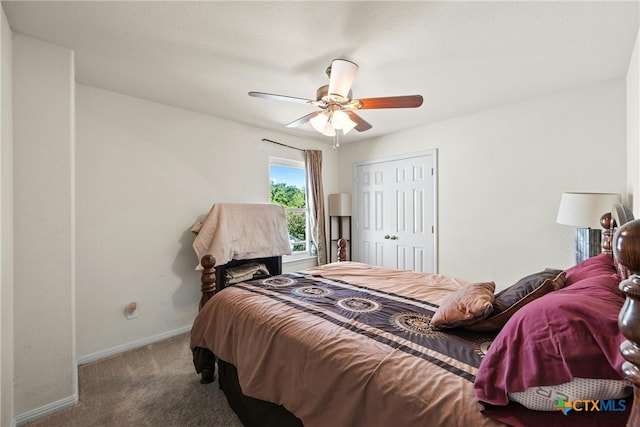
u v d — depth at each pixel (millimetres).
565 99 2498
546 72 2164
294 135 3893
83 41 1767
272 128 3578
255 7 1481
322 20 1582
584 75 2209
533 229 2691
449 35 1708
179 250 2875
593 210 1954
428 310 1591
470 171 3090
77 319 2303
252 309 1637
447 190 3279
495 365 846
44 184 1731
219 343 1745
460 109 2936
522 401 782
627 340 522
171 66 2080
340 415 1055
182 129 2898
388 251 3885
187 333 2904
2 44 1480
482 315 1215
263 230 3191
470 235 3102
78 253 2309
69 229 1815
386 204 3904
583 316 744
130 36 1724
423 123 3395
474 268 3074
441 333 1297
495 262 2930
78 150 2309
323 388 1131
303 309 1591
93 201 2381
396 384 959
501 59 1977
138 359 2387
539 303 865
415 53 1905
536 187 2664
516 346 821
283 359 1331
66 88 1817
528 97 2645
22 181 1657
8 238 1550
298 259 3982
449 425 807
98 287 2404
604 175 2328
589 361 693
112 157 2479
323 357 1172
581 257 2189
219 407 1794
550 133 2576
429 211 3441
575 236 2348
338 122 1989
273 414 1414
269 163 3637
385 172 3906
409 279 2258
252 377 1409
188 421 1676
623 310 514
